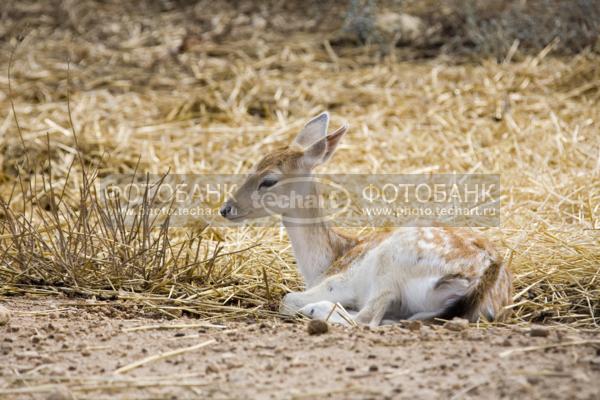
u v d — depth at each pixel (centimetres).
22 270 2277
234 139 3453
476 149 3272
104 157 3269
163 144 3406
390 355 1633
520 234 2406
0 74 4197
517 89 3834
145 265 2255
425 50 4394
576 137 3262
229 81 4050
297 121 3603
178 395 1481
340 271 2083
